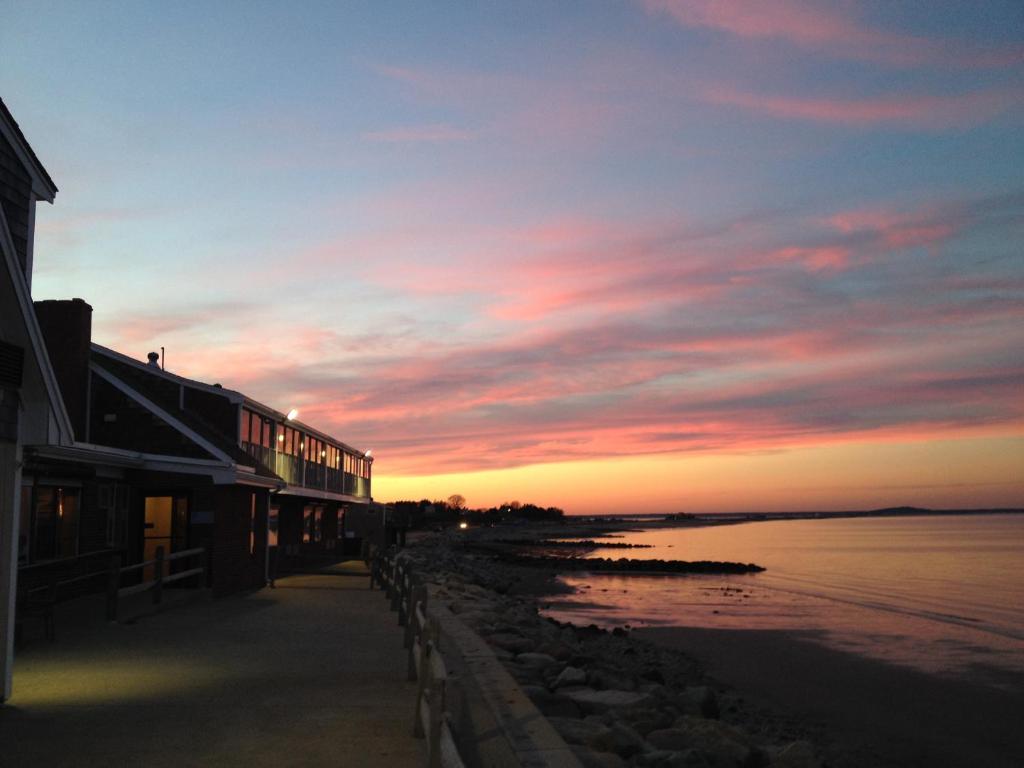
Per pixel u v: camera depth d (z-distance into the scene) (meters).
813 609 33.28
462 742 7.08
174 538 20.52
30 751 6.53
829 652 22.91
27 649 11.39
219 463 18.75
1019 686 18.67
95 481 18.44
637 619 29.66
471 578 38.28
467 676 10.27
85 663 10.35
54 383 8.34
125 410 20.55
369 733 7.12
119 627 13.59
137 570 19.97
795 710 16.09
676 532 162.75
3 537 7.99
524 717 7.98
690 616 30.70
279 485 22.23
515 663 13.15
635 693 11.82
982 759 13.12
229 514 19.17
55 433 8.40
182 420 20.77
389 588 18.06
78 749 6.59
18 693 8.58
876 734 14.52
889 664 21.22
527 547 90.31
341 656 10.98
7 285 7.73
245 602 17.67
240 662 10.50
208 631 13.23
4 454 7.95
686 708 13.14
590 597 37.62
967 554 77.50
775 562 66.38
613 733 8.98
